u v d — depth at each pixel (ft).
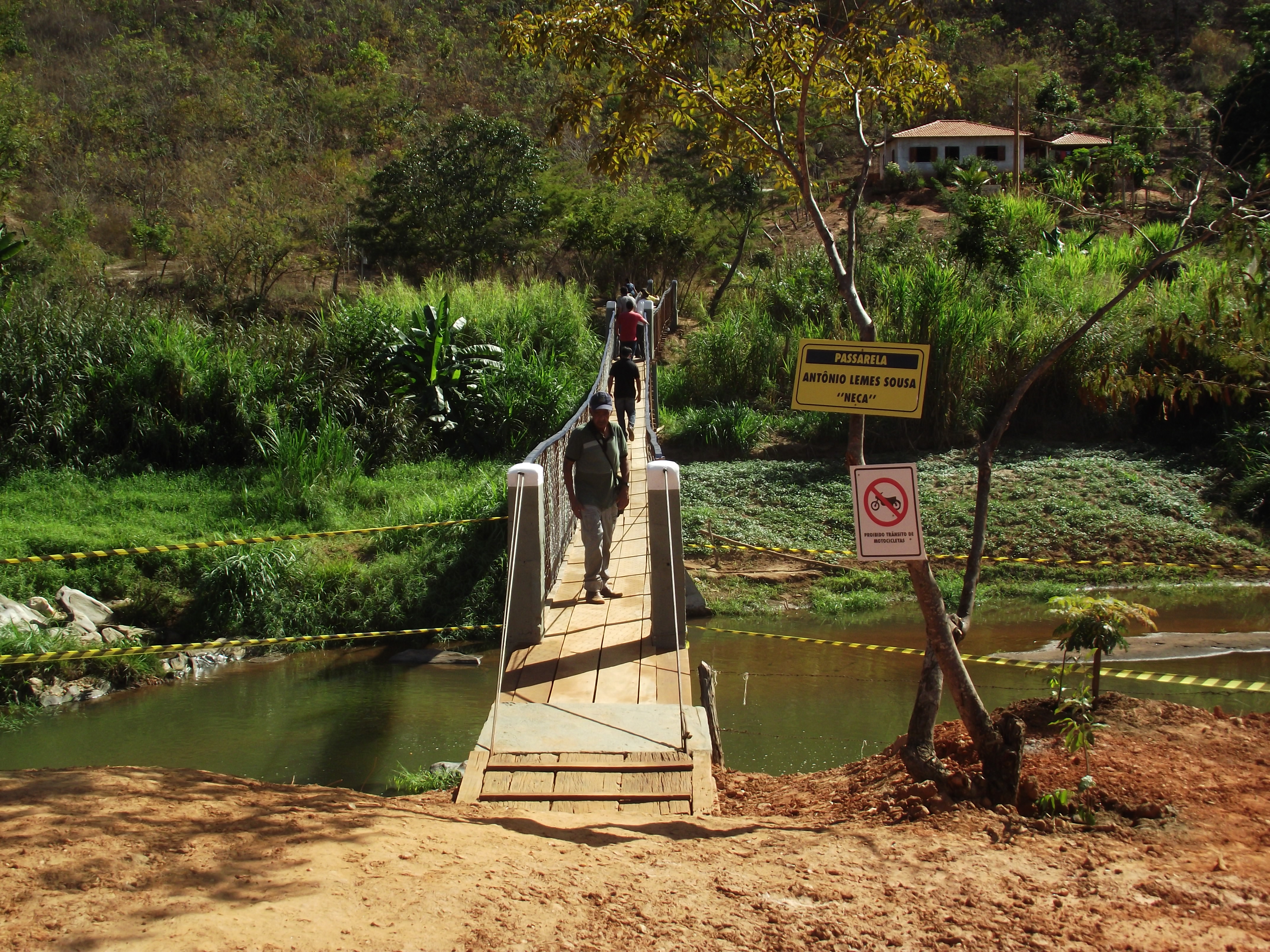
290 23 219.82
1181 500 59.00
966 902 12.96
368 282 109.19
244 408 58.44
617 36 21.81
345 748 31.78
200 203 119.24
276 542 47.19
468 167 107.45
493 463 63.46
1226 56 193.57
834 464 66.03
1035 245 89.66
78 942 10.03
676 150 120.06
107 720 34.63
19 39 190.19
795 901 12.94
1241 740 20.08
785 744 30.89
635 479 46.80
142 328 63.36
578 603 29.09
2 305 62.75
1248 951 11.54
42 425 55.88
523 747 20.18
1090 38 214.28
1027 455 66.13
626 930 11.71
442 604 44.93
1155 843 15.33
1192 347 22.54
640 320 63.57
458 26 231.50
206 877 11.96
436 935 11.00
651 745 20.31
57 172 130.82
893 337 71.10
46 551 44.29
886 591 50.34
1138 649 40.37
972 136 144.56
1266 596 48.44
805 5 20.88
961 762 20.08
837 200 139.23
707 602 48.80
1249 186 21.80
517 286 98.37
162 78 175.73
